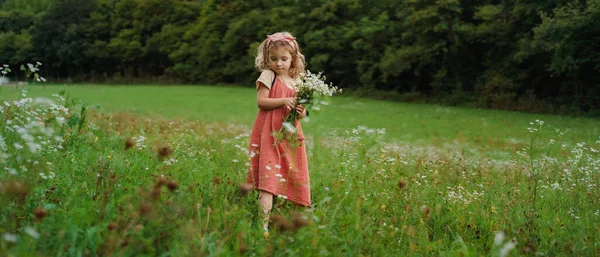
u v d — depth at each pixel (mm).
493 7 36938
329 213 3902
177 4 75250
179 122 15758
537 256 3596
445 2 38438
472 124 23422
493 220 4258
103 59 79812
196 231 2750
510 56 36500
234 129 15148
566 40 30047
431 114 28938
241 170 5426
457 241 3486
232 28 61406
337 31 49812
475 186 6453
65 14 81625
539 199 5445
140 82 73000
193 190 4043
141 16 76875
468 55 41031
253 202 4059
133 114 19500
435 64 43156
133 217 2775
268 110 4301
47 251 2502
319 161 6852
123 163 5219
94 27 80562
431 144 14625
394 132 18656
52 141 5285
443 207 4652
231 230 3074
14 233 2707
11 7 96188
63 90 6348
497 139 16531
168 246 2650
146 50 73875
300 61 4570
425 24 40375
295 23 53844
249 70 59094
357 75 49312
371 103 37562
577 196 5367
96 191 3691
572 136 17531
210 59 64688
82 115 5945
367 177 5555
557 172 7586
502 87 36094
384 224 3504
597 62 30844
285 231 2984
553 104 33719
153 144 7820
